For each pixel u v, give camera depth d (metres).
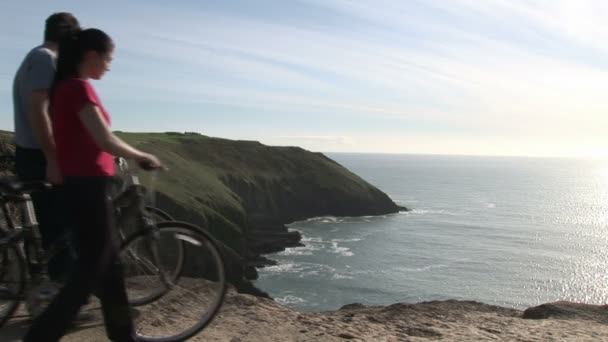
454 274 56.50
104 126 3.39
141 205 3.93
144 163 3.56
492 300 48.16
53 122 3.50
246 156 93.88
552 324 5.90
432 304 6.71
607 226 100.94
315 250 65.62
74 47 3.51
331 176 99.69
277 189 90.19
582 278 57.44
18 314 4.62
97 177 3.49
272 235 70.44
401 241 74.00
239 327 4.90
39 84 3.98
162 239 4.05
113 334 3.78
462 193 172.38
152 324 4.29
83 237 3.49
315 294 46.44
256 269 54.00
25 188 3.85
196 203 52.91
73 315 3.46
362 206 97.88
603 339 5.32
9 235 3.91
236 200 66.88
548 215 117.38
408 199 140.88
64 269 4.05
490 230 89.44
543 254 70.06
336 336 4.89
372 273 54.66
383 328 5.36
